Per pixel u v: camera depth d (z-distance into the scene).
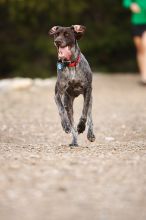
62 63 9.95
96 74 24.11
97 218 6.44
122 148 9.84
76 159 8.59
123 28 25.45
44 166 8.10
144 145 10.28
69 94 10.34
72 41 9.87
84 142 11.37
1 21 24.53
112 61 25.83
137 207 6.73
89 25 25.33
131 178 7.60
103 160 8.51
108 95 18.12
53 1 23.67
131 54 26.02
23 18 23.58
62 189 7.15
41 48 24.12
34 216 6.43
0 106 16.48
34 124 13.73
